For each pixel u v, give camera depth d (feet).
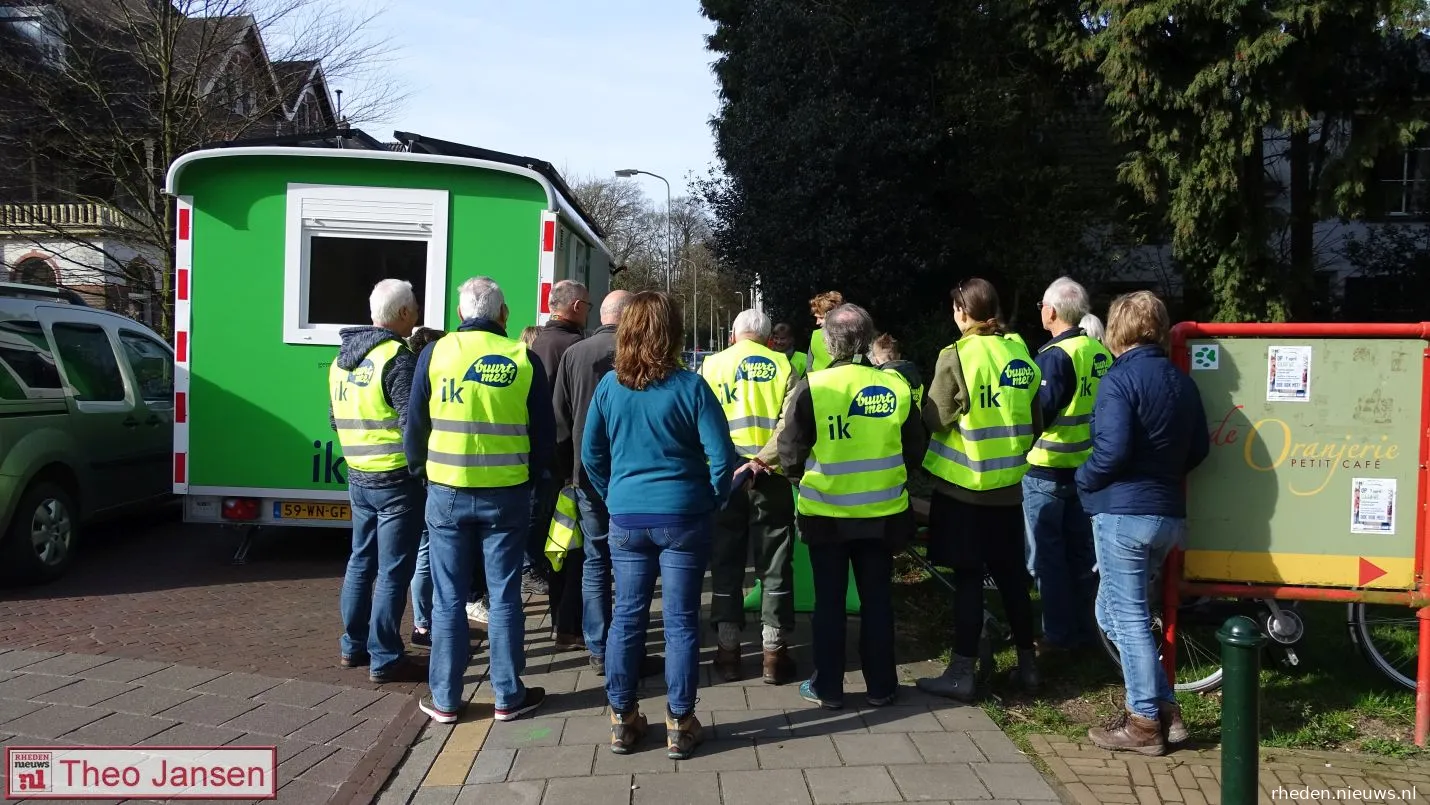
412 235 21.77
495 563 13.89
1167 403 12.53
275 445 21.88
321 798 11.53
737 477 14.87
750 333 16.35
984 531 14.46
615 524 12.65
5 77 45.83
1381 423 13.32
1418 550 13.35
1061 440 16.05
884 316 43.09
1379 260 45.83
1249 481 13.56
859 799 11.50
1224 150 32.50
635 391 12.47
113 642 16.98
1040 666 16.35
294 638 17.70
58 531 21.45
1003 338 14.65
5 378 20.36
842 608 14.32
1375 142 33.24
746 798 11.54
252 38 48.75
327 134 25.40
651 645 17.51
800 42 41.70
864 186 40.40
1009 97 40.65
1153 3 32.24
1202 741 13.37
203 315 21.70
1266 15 30.94
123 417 24.13
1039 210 41.96
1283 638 14.29
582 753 12.85
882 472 13.96
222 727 13.43
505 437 13.53
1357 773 12.41
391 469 14.87
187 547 25.44
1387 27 31.89
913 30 40.91
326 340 21.83
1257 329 13.43
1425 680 13.33
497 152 26.63
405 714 14.17
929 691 14.96
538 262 21.80
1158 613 15.37
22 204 50.65
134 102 46.88
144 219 49.29
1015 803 11.41
